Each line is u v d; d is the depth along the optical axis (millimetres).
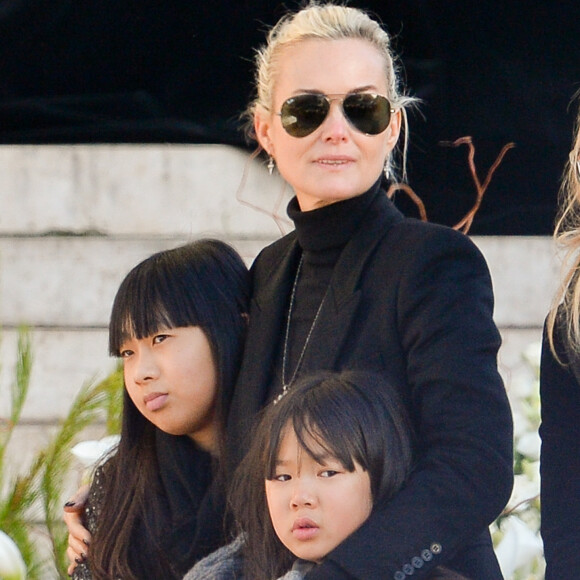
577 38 14984
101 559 9812
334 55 9250
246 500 8852
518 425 12055
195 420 9773
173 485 9805
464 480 8320
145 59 15664
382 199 9438
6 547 8703
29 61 15680
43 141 16203
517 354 17266
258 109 9766
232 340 9773
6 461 16062
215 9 15344
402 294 8836
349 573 8094
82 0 15461
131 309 9781
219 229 17562
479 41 15086
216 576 8914
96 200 17812
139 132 15953
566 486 8914
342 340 8977
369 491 8406
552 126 15195
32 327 17781
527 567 10820
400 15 15062
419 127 15328
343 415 8383
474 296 8805
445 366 8562
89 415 13625
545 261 17297
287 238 10203
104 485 10227
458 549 8391
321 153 9180
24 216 17797
